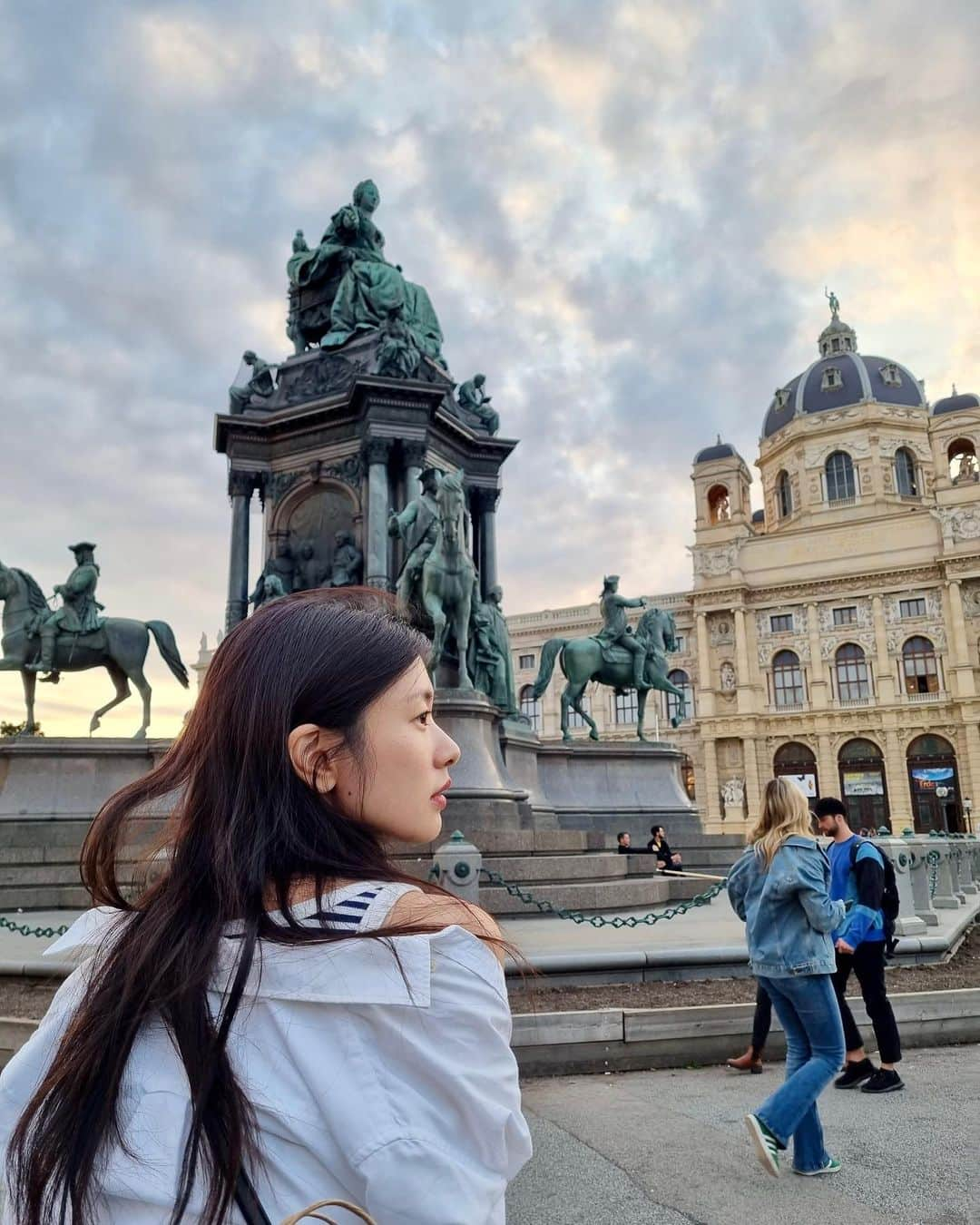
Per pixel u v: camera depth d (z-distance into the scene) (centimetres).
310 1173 93
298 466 1912
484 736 1423
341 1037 96
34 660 1753
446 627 1461
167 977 100
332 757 118
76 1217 92
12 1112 110
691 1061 671
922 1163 467
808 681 7238
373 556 1730
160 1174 93
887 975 866
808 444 8300
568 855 1330
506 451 2061
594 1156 482
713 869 2095
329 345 1966
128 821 127
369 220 2170
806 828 494
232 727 119
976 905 1419
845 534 7331
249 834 110
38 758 1652
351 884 111
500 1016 100
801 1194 430
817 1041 461
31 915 1259
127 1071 99
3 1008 680
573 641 2312
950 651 6831
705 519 8262
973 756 6600
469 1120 93
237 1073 95
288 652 122
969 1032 736
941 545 6981
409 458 1786
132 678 1789
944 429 7656
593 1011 668
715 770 7350
